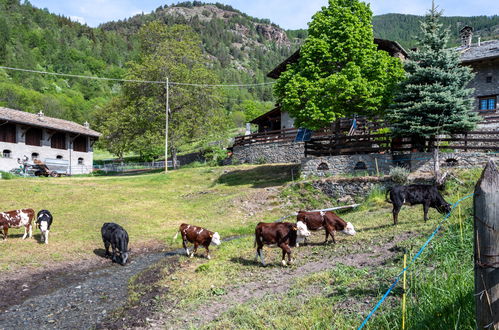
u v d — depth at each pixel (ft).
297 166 103.55
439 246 29.60
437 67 68.44
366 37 83.71
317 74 82.43
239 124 362.12
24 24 651.66
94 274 40.55
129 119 147.95
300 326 21.65
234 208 75.20
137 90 145.28
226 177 106.22
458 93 66.44
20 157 137.59
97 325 26.99
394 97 71.77
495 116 83.10
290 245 37.14
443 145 73.77
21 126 137.80
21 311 30.25
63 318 28.68
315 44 81.76
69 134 156.56
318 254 39.06
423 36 72.28
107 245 47.50
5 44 529.45
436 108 65.51
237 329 22.89
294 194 76.59
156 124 142.82
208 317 26.23
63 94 481.87
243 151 131.64
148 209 76.59
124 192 92.48
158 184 105.19
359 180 70.23
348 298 24.62
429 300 20.11
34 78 491.72
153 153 196.34
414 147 73.31
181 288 33.14
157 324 26.05
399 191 44.83
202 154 158.51
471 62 89.71
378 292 24.17
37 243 50.26
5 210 67.51
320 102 78.84
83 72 598.75
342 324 20.86
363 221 50.80
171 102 144.36
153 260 46.19
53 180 110.52
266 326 22.54
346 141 84.84
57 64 578.25
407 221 46.09
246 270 36.94
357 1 84.84
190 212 75.05
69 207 73.67
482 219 11.27
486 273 11.30
